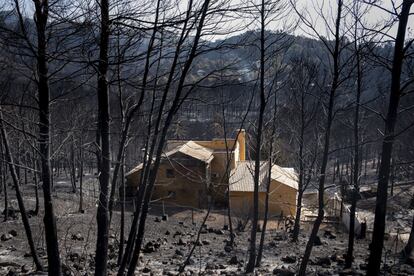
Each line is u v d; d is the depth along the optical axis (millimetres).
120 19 7078
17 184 13664
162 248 19156
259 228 26156
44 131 7832
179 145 36531
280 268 14664
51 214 8398
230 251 18766
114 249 16891
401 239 23312
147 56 7090
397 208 32938
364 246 21062
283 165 40500
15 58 7719
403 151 27438
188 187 34000
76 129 8219
